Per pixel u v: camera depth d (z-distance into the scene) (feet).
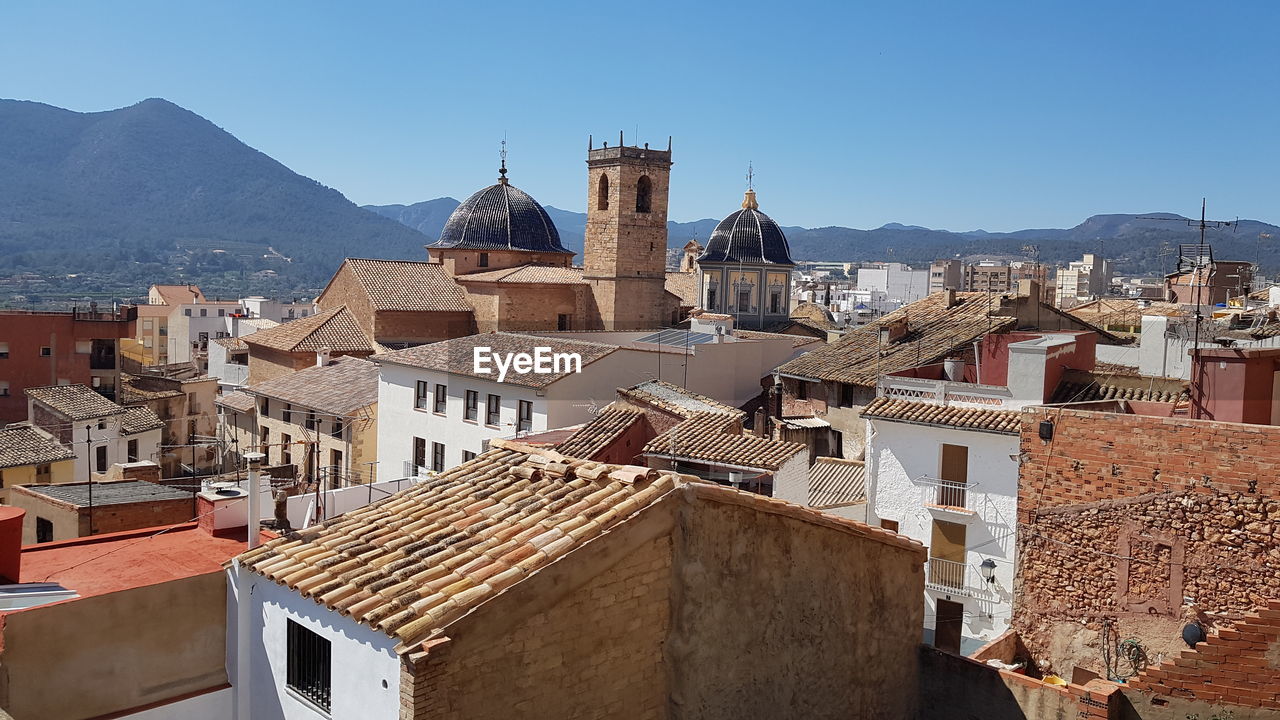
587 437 121.19
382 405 201.36
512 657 44.29
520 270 321.32
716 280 441.68
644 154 312.71
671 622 50.62
